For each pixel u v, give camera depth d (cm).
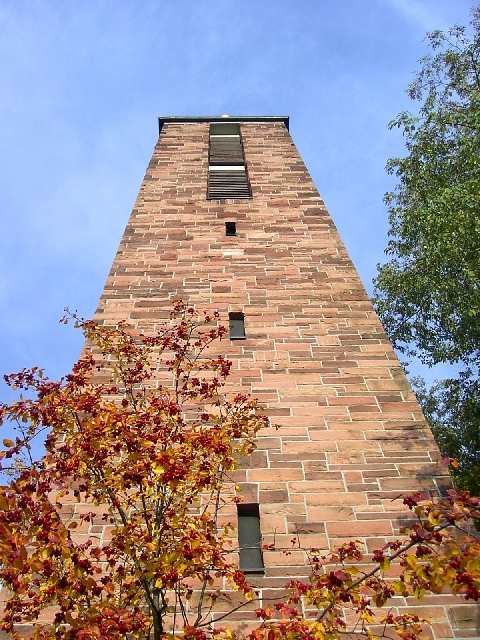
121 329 1131
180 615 783
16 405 691
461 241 1520
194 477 678
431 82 1934
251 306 1312
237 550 821
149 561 612
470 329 1825
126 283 1373
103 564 816
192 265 1438
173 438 711
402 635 639
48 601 595
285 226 1605
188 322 1043
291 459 986
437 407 2255
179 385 1102
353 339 1229
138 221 1612
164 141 2270
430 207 1656
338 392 1108
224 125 2491
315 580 659
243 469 966
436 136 1828
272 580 830
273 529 891
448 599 805
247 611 794
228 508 916
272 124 2498
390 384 1128
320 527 895
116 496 730
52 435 707
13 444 659
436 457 995
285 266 1444
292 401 1086
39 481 657
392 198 2036
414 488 946
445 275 1723
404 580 562
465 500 557
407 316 2094
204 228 1586
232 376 1128
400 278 1998
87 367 827
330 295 1353
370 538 880
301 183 1858
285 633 552
